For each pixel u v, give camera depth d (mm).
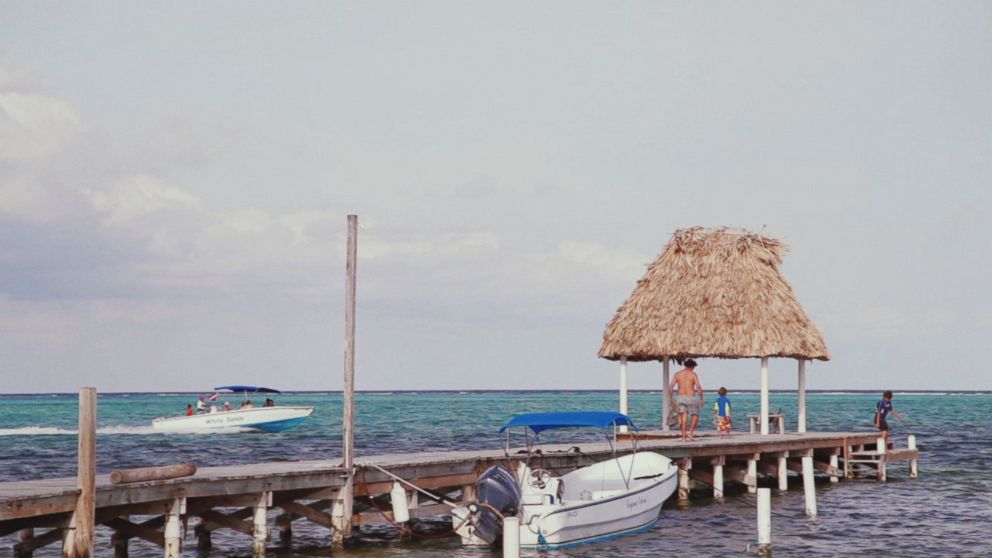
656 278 35875
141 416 112375
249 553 21297
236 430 63344
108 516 17625
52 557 20781
